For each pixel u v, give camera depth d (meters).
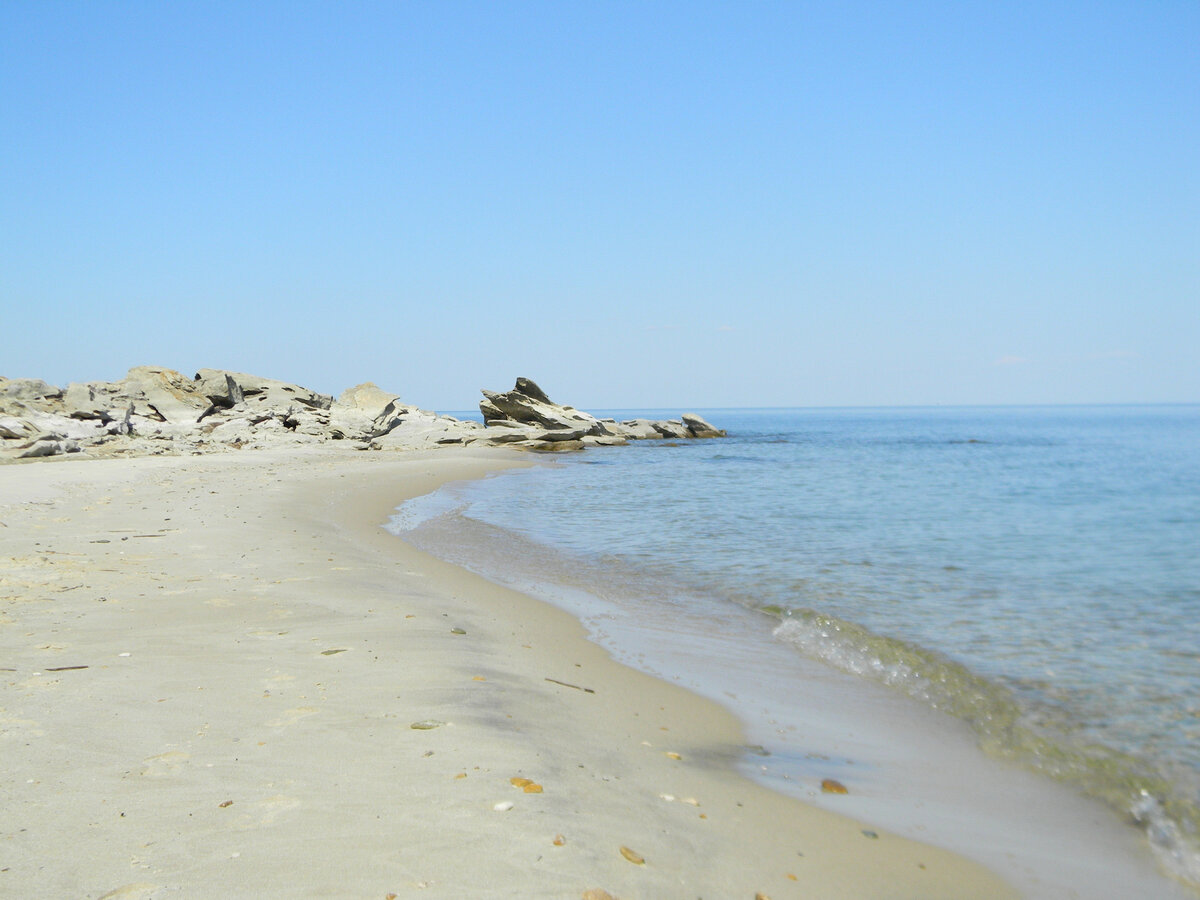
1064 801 5.28
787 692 7.42
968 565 14.18
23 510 15.73
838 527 18.97
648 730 6.12
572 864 3.70
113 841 3.64
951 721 6.75
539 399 63.47
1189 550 16.50
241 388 60.09
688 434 78.75
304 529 15.78
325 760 4.75
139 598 9.06
